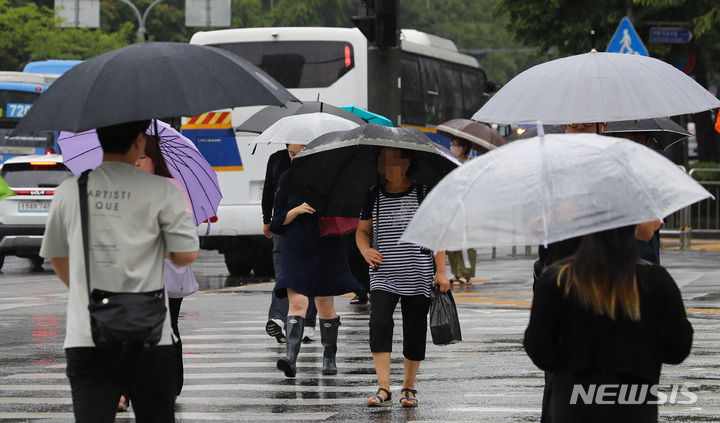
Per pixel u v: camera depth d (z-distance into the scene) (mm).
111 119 12219
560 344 10914
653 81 15930
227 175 47469
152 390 12227
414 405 19734
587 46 81250
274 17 186875
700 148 96812
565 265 10883
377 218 19578
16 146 76625
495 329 29500
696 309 33281
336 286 22047
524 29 84438
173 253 12414
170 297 17734
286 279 22016
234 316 33312
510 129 69438
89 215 12219
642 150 11367
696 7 79625
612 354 10664
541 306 10867
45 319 33188
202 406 20047
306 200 20375
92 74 12680
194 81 12766
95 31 149250
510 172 11062
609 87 15773
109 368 12148
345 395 20938
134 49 12984
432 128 59375
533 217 10766
